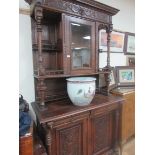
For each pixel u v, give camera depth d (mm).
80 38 1465
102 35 2098
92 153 1511
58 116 1180
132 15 2584
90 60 1554
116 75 2307
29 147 983
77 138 1365
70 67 1392
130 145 2027
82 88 1344
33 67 1516
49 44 1538
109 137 1688
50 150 1183
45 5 1187
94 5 1461
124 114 1936
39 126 1409
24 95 1502
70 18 1354
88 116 1418
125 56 2527
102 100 1608
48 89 1584
